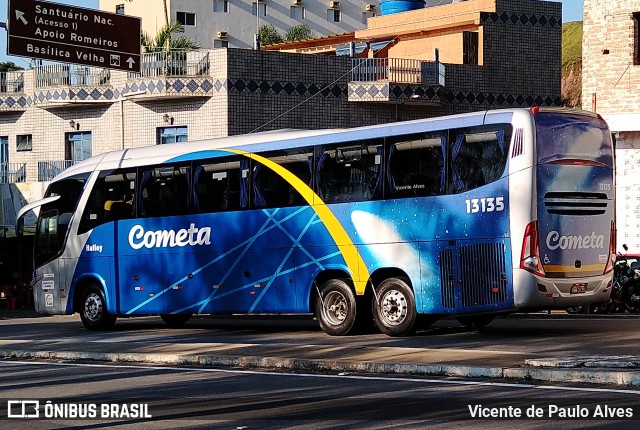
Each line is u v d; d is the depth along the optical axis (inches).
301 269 841.5
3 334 978.7
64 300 1018.1
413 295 779.4
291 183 852.6
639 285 991.0
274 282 859.4
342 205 818.8
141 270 956.6
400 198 786.2
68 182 1027.9
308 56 1679.4
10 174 1824.6
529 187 724.7
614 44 1123.9
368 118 1727.4
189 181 925.2
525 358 604.1
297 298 844.0
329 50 2074.3
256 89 1637.6
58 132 1790.1
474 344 709.3
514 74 1857.8
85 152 1769.2
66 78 1755.7
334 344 741.3
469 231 748.0
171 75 1636.3
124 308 969.5
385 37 1968.5
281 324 1021.2
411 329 781.9
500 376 559.2
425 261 770.2
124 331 975.6
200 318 1160.8
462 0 1962.4
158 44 2306.8
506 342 716.0
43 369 687.1
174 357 693.9
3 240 1429.6
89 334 948.0
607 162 768.3
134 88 1668.3
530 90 1876.2
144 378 616.4
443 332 826.8
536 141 729.0
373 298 802.8
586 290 747.4
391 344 732.7
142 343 802.2
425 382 554.6
